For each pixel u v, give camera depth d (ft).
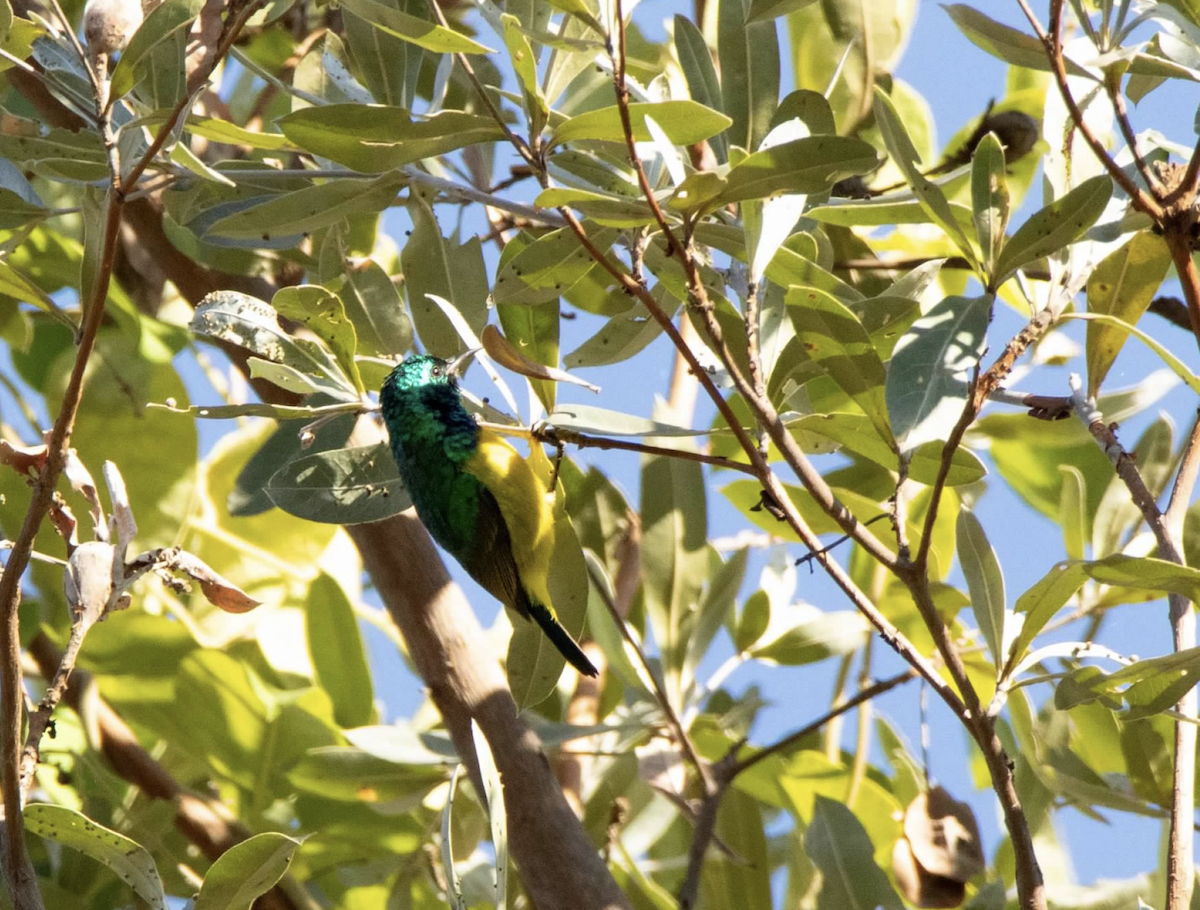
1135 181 23.44
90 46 18.80
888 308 22.59
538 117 19.95
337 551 36.78
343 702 32.12
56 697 18.86
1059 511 35.53
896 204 25.45
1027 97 34.91
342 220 26.84
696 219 18.47
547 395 24.45
